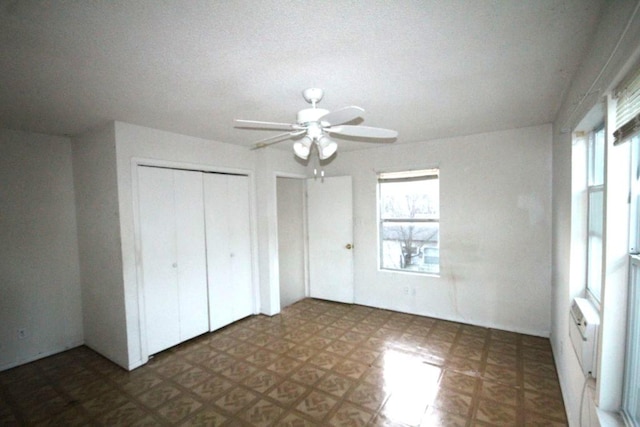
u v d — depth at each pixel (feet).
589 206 6.45
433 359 9.18
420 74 6.21
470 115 9.07
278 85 6.64
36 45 4.85
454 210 11.95
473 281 11.71
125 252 9.11
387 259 13.97
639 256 4.20
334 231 14.84
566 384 7.02
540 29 4.66
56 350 10.39
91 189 10.02
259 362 9.29
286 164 14.23
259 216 13.51
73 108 7.82
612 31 3.97
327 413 6.90
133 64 5.59
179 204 10.67
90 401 7.59
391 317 12.76
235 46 5.04
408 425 6.47
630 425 4.13
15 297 9.62
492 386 7.77
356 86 6.78
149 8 4.00
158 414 7.03
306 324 12.24
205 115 8.57
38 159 10.09
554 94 7.35
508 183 10.87
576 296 6.64
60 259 10.53
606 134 4.46
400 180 13.34
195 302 11.15
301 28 4.55
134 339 9.25
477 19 4.40
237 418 6.81
